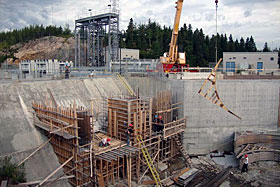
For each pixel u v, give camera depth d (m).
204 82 25.30
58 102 26.34
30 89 25.39
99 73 38.00
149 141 21.55
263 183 20.03
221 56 93.88
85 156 17.06
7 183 14.64
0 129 19.52
